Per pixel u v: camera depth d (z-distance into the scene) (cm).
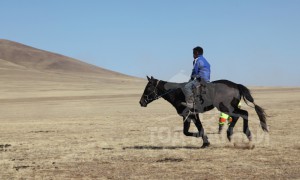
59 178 1023
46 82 11112
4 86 9650
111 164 1177
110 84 11844
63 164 1200
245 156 1245
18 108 4538
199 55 1420
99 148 1488
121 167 1130
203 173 1033
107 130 2128
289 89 10038
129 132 2008
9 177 1047
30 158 1320
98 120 2812
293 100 4922
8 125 2583
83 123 2598
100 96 7131
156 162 1183
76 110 4066
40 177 1037
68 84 10931
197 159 1214
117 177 1016
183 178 988
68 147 1531
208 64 1420
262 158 1206
